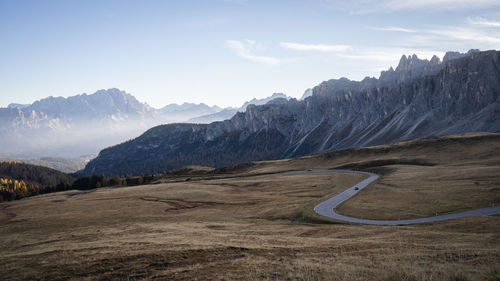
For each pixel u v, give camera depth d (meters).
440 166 155.50
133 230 66.12
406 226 62.97
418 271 21.23
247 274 23.61
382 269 22.67
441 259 26.55
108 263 31.48
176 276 24.80
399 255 29.08
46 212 116.12
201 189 153.12
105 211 111.94
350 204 94.31
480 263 24.23
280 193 132.00
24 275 29.36
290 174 192.50
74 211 114.50
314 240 44.56
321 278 21.42
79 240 57.31
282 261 28.31
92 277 27.19
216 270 25.67
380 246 35.97
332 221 75.12
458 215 70.75
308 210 88.12
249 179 185.75
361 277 20.66
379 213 80.62
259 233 59.22
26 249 52.06
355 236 51.09
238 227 69.81
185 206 118.12
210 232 59.22
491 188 90.94
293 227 67.88
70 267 30.78
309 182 151.25
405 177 133.00
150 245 41.59
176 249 36.75
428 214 74.88
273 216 89.00
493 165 135.88
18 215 114.69
